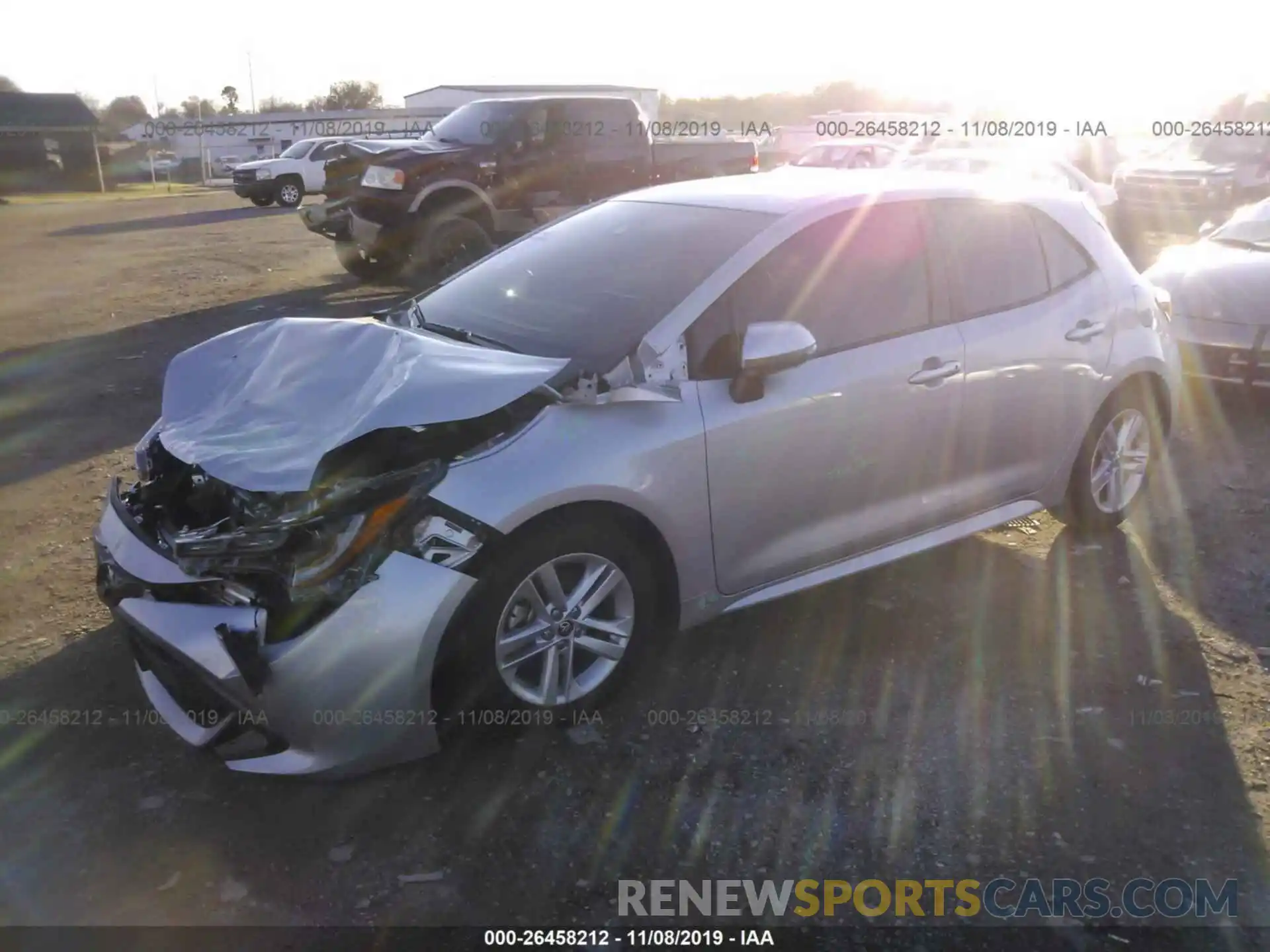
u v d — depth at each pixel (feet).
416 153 36.11
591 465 10.93
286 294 40.29
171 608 10.28
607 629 11.68
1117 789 10.89
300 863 9.86
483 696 10.80
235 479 10.11
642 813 10.54
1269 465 20.20
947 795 10.79
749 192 14.38
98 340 32.22
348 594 9.93
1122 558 16.19
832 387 12.69
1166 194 60.08
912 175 15.38
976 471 14.57
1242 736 11.77
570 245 14.70
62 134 146.82
